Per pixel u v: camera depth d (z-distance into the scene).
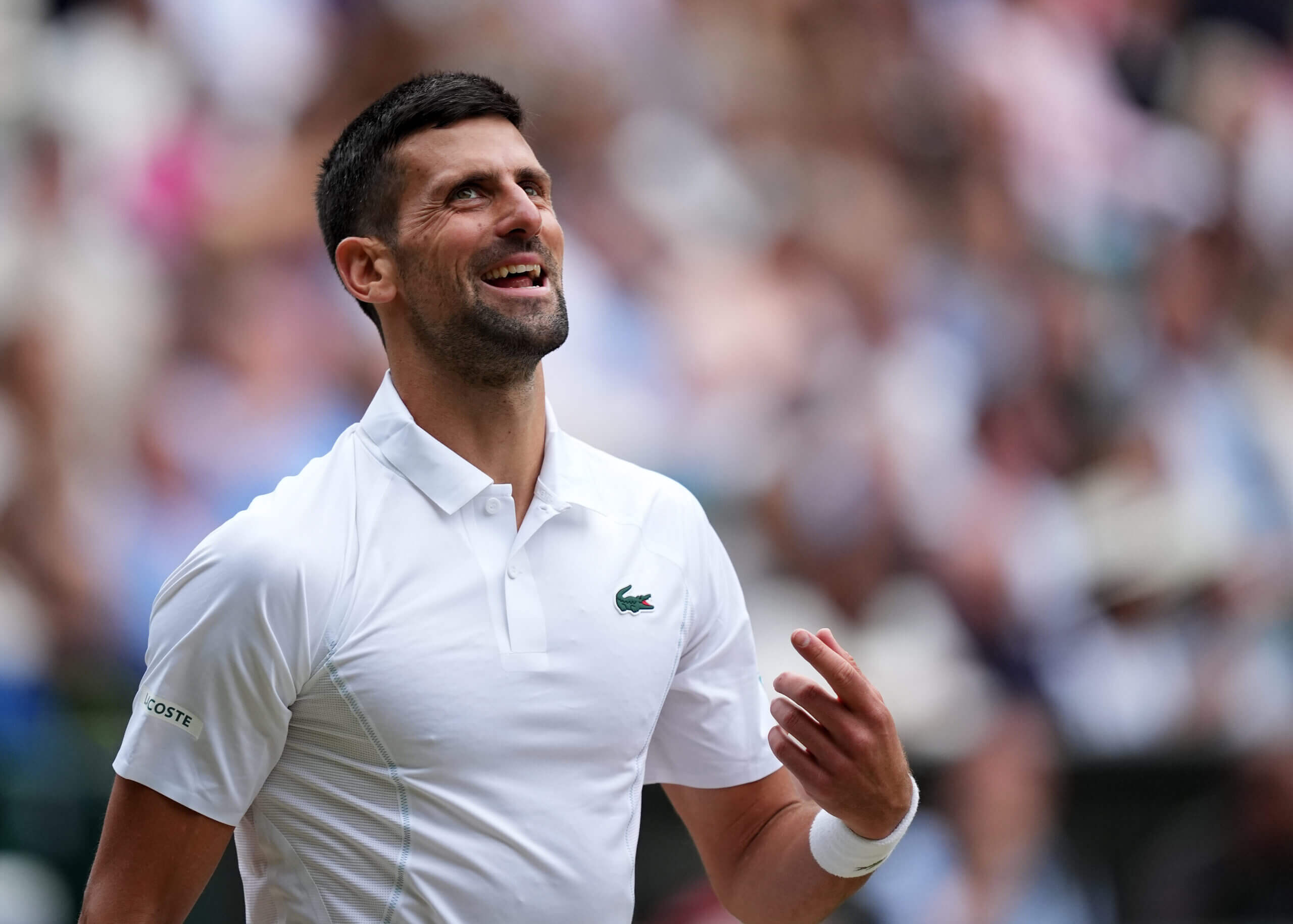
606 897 7.79
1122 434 29.67
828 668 7.77
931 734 23.94
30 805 19.67
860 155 30.89
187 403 23.72
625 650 7.99
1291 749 24.34
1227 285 32.88
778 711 8.04
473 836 7.53
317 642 7.51
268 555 7.50
